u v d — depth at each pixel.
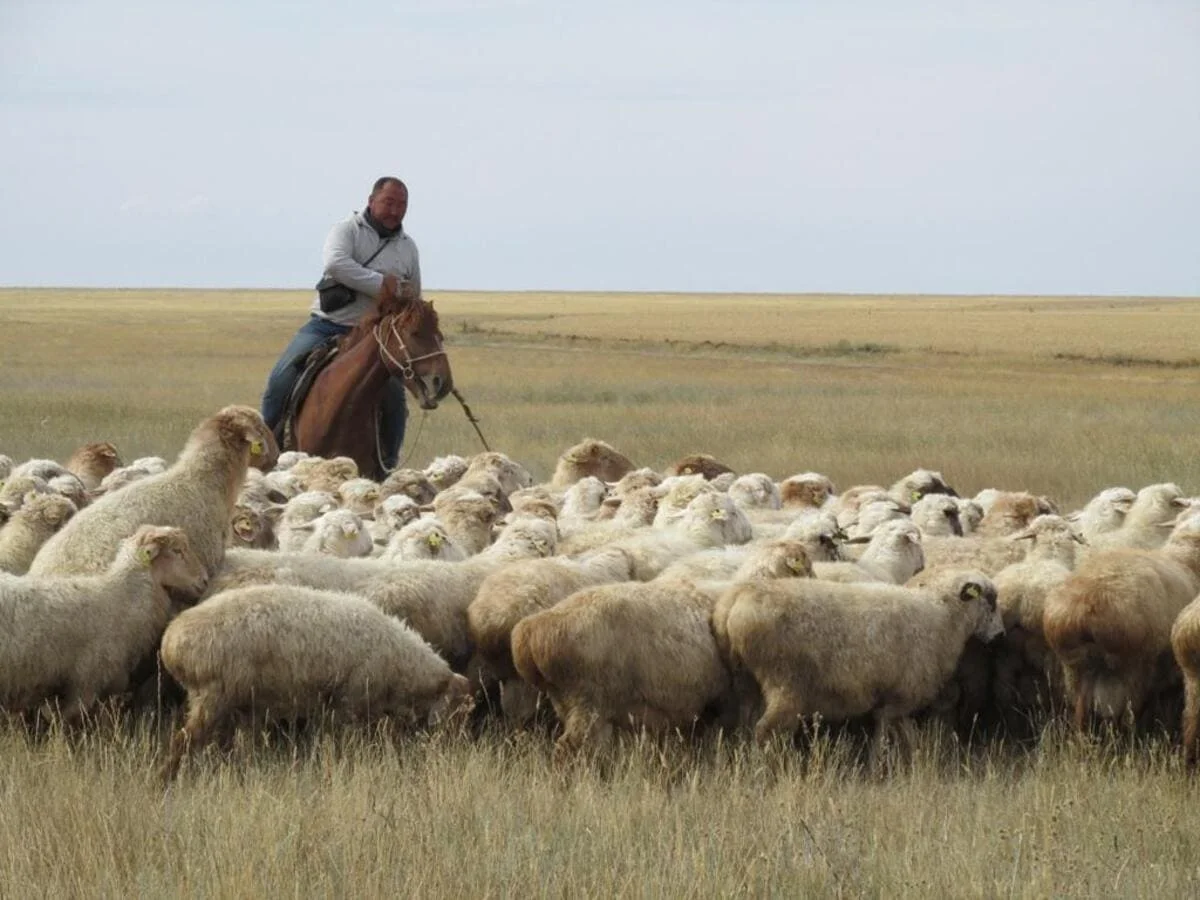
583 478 21.83
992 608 13.96
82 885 9.59
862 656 13.07
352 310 25.44
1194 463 33.97
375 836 10.27
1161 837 11.14
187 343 103.44
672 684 12.79
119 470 20.34
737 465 33.88
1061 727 13.86
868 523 17.59
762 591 12.93
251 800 10.84
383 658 12.69
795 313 184.12
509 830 10.40
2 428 40.16
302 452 24.03
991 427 43.34
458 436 39.66
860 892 9.80
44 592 12.66
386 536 17.31
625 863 10.01
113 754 11.79
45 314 174.50
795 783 11.67
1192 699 12.95
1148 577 13.48
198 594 13.46
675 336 124.19
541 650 12.48
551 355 95.81
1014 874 9.88
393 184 25.39
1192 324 143.12
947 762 13.56
